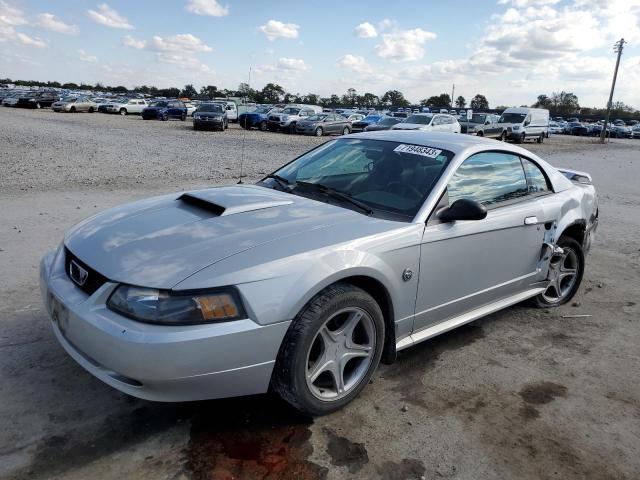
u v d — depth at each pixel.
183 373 2.35
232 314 2.42
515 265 4.00
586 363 3.73
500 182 3.94
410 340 3.32
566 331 4.27
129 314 2.39
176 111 37.12
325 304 2.67
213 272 2.45
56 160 12.57
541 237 4.20
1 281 4.50
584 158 22.95
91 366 2.56
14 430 2.64
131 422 2.76
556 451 2.75
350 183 3.63
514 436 2.85
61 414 2.79
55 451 2.51
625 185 13.89
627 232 7.94
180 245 2.69
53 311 2.78
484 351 3.84
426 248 3.18
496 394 3.26
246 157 15.63
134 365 2.32
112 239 2.83
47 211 7.06
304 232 2.85
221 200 3.25
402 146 3.86
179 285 2.38
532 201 4.14
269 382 2.65
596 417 3.07
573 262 4.78
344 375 3.03
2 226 6.20
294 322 2.62
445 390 3.27
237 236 2.77
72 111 40.31
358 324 3.00
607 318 4.57
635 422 3.05
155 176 10.75
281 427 2.79
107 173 10.88
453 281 3.46
